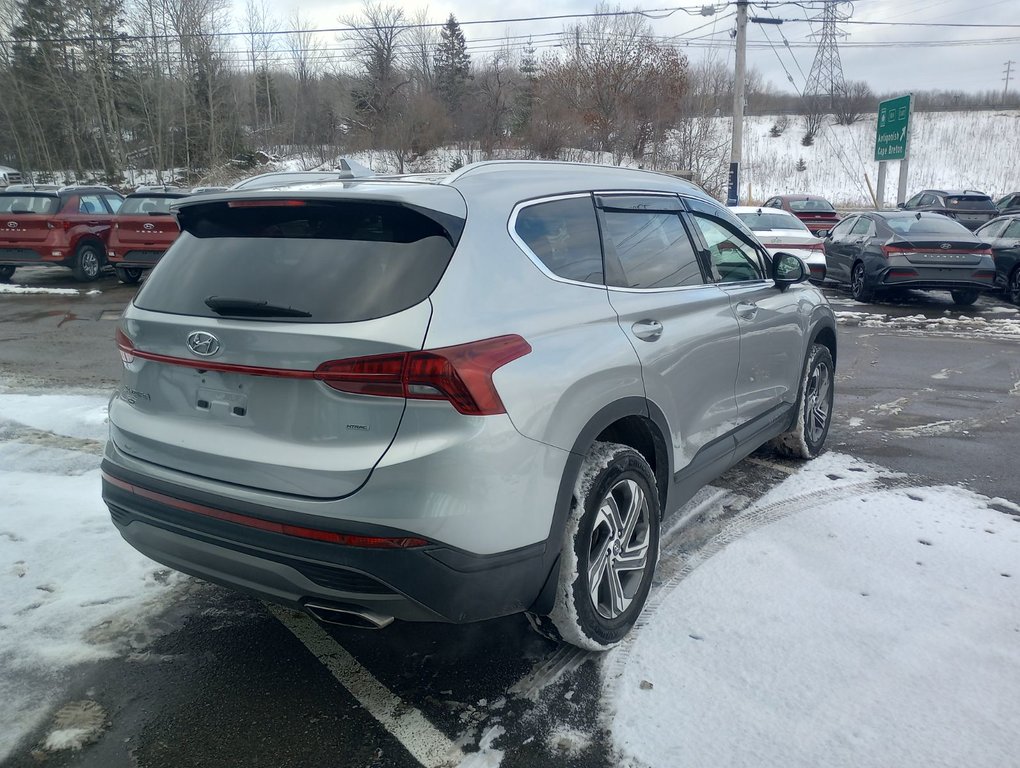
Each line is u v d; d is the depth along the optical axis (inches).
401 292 101.0
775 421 190.5
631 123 1439.5
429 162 1450.5
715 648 126.2
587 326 120.5
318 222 110.9
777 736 106.0
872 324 457.4
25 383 300.4
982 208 933.2
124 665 124.3
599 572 122.1
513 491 103.2
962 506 182.2
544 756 104.1
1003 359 356.8
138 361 118.8
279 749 105.9
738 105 943.7
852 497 187.6
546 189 127.3
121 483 118.3
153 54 1681.8
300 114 1847.9
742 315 166.6
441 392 97.3
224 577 111.3
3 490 187.5
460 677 121.5
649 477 131.6
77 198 622.8
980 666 120.9
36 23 1755.7
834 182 2047.2
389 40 1733.5
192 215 121.4
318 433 100.6
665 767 101.3
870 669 120.2
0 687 117.8
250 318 104.7
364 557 97.7
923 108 2797.7
